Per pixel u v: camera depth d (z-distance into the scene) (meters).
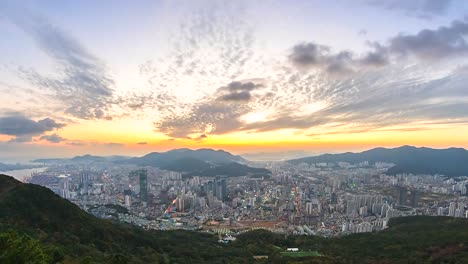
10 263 25.41
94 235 75.88
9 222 66.25
